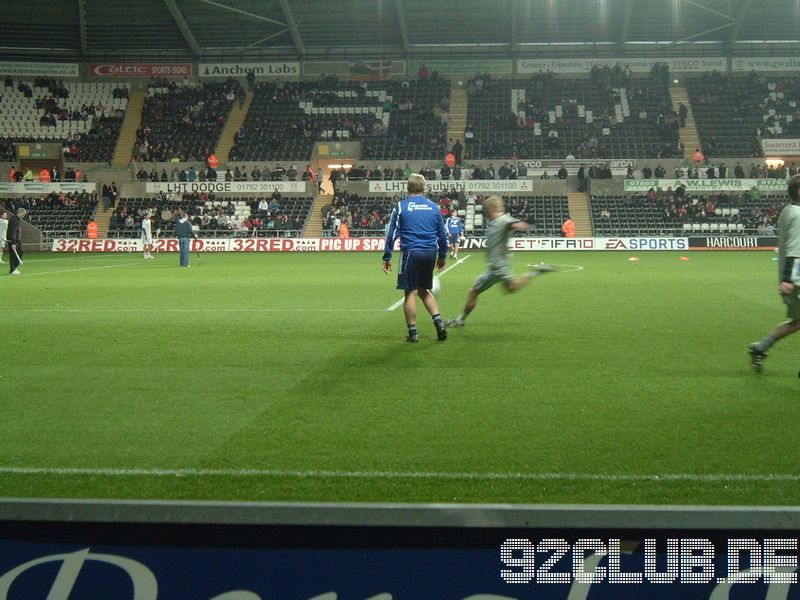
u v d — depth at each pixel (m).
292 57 47.81
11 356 7.91
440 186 40.34
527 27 45.59
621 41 45.56
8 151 44.47
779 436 4.87
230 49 47.88
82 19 45.03
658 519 2.39
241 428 5.16
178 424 5.28
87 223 40.47
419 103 46.22
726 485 3.95
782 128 43.06
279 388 6.40
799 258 6.23
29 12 44.56
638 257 29.44
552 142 42.50
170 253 36.34
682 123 43.06
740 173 39.28
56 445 4.80
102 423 5.32
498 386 6.42
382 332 9.48
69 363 7.54
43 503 2.45
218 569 2.41
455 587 2.39
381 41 47.22
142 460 4.48
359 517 2.39
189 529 2.40
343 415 5.50
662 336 9.07
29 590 2.43
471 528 2.38
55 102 46.22
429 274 8.66
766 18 44.28
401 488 3.95
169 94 46.66
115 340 8.93
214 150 43.91
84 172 43.03
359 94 46.53
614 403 5.80
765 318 10.69
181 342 8.77
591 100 45.47
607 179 40.09
